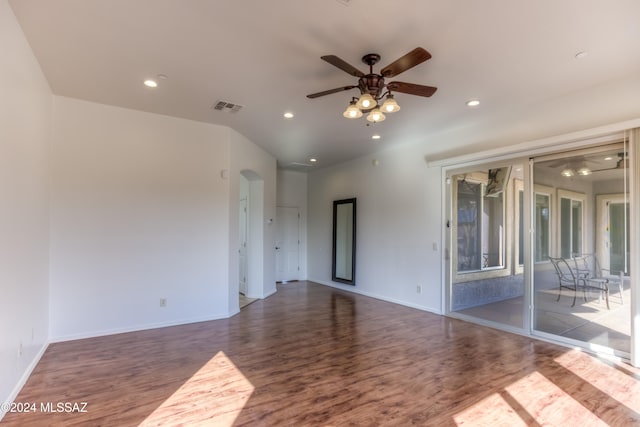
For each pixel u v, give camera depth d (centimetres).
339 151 649
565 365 329
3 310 238
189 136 473
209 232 489
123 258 426
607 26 249
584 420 236
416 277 567
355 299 642
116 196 423
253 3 225
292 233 867
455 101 395
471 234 493
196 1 224
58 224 388
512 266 444
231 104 412
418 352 365
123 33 263
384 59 297
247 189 678
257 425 228
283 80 344
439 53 288
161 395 269
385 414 243
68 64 315
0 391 232
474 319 483
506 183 450
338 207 774
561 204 392
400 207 601
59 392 272
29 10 236
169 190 459
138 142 438
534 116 403
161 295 452
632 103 329
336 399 263
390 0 221
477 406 254
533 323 418
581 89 362
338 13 235
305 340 404
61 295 388
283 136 550
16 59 255
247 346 382
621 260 346
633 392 275
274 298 651
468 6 226
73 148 398
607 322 354
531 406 254
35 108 313
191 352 362
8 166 246
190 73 330
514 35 261
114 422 231
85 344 381
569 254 385
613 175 351
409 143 583
